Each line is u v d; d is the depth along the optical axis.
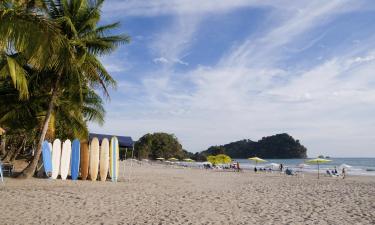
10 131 23.98
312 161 33.19
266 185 21.23
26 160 32.06
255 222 8.86
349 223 9.01
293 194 15.91
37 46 7.07
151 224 8.25
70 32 17.66
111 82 18.28
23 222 8.00
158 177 26.33
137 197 13.02
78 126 21.02
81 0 17.88
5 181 16.36
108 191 14.56
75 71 17.38
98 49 18.55
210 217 9.34
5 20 6.99
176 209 10.52
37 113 20.66
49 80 19.12
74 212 9.46
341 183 24.48
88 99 21.70
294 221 9.14
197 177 28.56
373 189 19.14
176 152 120.00
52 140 21.27
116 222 8.36
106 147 20.17
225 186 19.77
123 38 18.83
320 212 10.73
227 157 51.44
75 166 19.55
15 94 19.41
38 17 7.04
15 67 10.61
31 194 12.44
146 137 118.75
